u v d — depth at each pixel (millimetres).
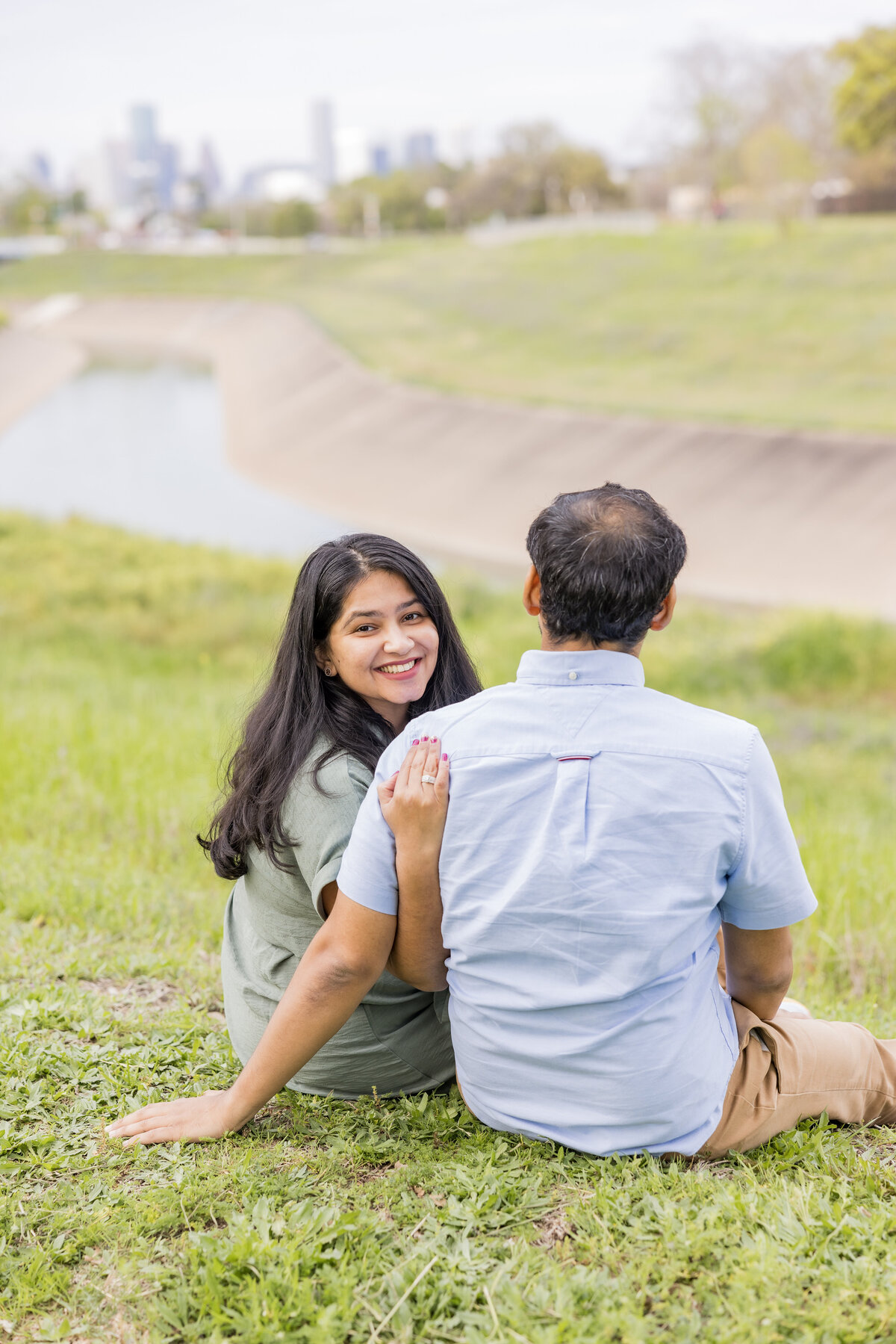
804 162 52562
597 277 55438
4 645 14367
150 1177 2104
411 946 1986
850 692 13727
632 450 30281
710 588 22766
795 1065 2143
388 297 66062
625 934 1771
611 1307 1686
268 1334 1665
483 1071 2023
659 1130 1956
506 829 1812
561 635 1842
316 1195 2029
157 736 6887
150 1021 2775
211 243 126500
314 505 34406
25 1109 2303
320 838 2105
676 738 1772
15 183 163375
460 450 34500
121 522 32906
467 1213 1914
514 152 94938
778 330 41531
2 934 3463
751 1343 1612
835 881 5027
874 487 24578
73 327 91562
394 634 2246
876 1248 1797
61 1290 1825
